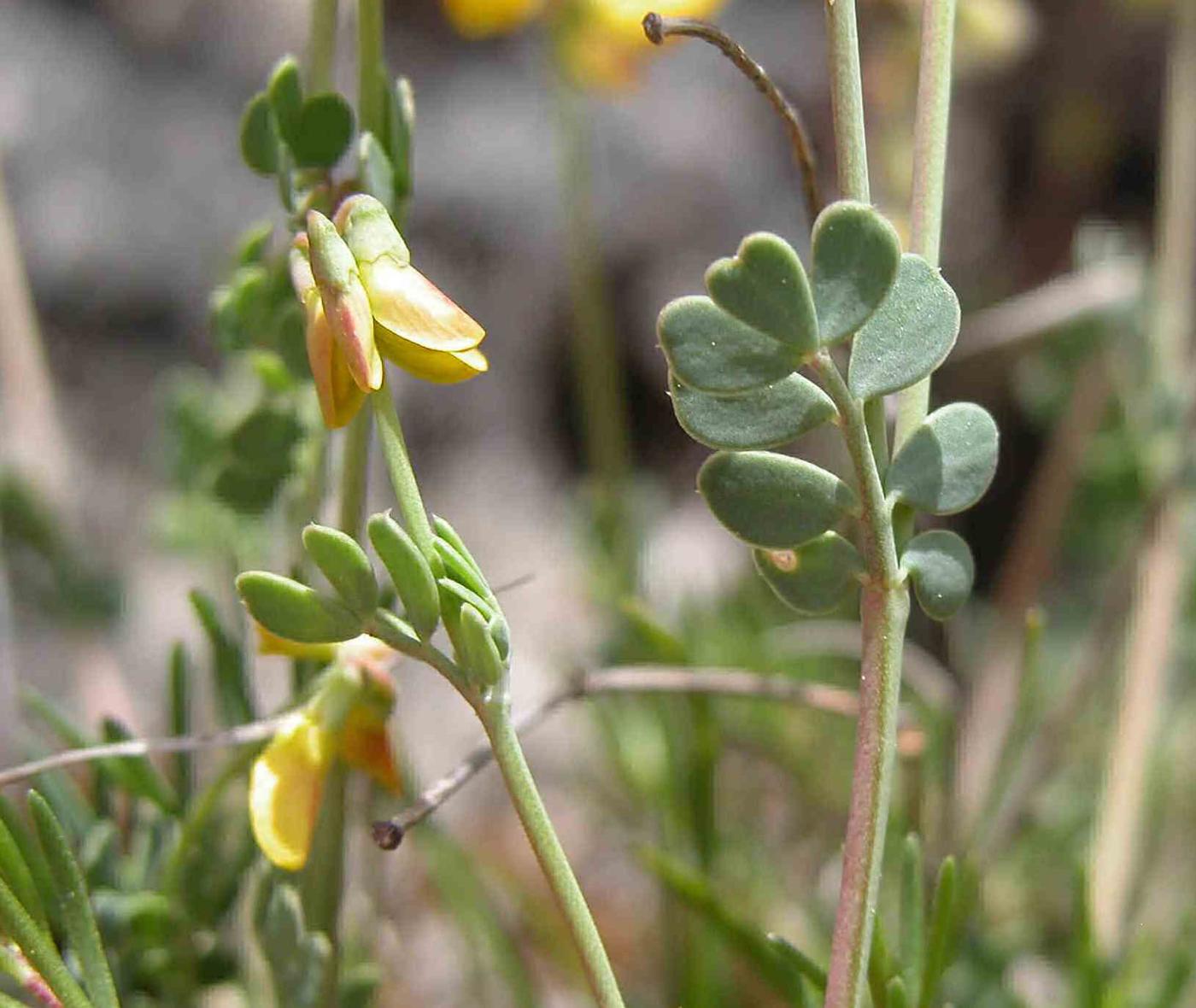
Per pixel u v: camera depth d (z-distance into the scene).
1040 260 0.61
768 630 0.32
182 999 0.19
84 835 0.19
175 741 0.17
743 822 0.29
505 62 0.55
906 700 0.27
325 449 0.19
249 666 0.21
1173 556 0.27
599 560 0.35
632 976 0.33
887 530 0.15
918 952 0.17
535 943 0.28
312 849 0.17
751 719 0.30
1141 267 0.31
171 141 0.49
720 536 0.52
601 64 0.34
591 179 0.54
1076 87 0.61
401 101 0.17
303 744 0.16
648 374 0.55
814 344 0.14
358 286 0.14
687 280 0.54
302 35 0.51
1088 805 0.30
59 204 0.47
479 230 0.53
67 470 0.29
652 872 0.23
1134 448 0.31
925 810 0.21
